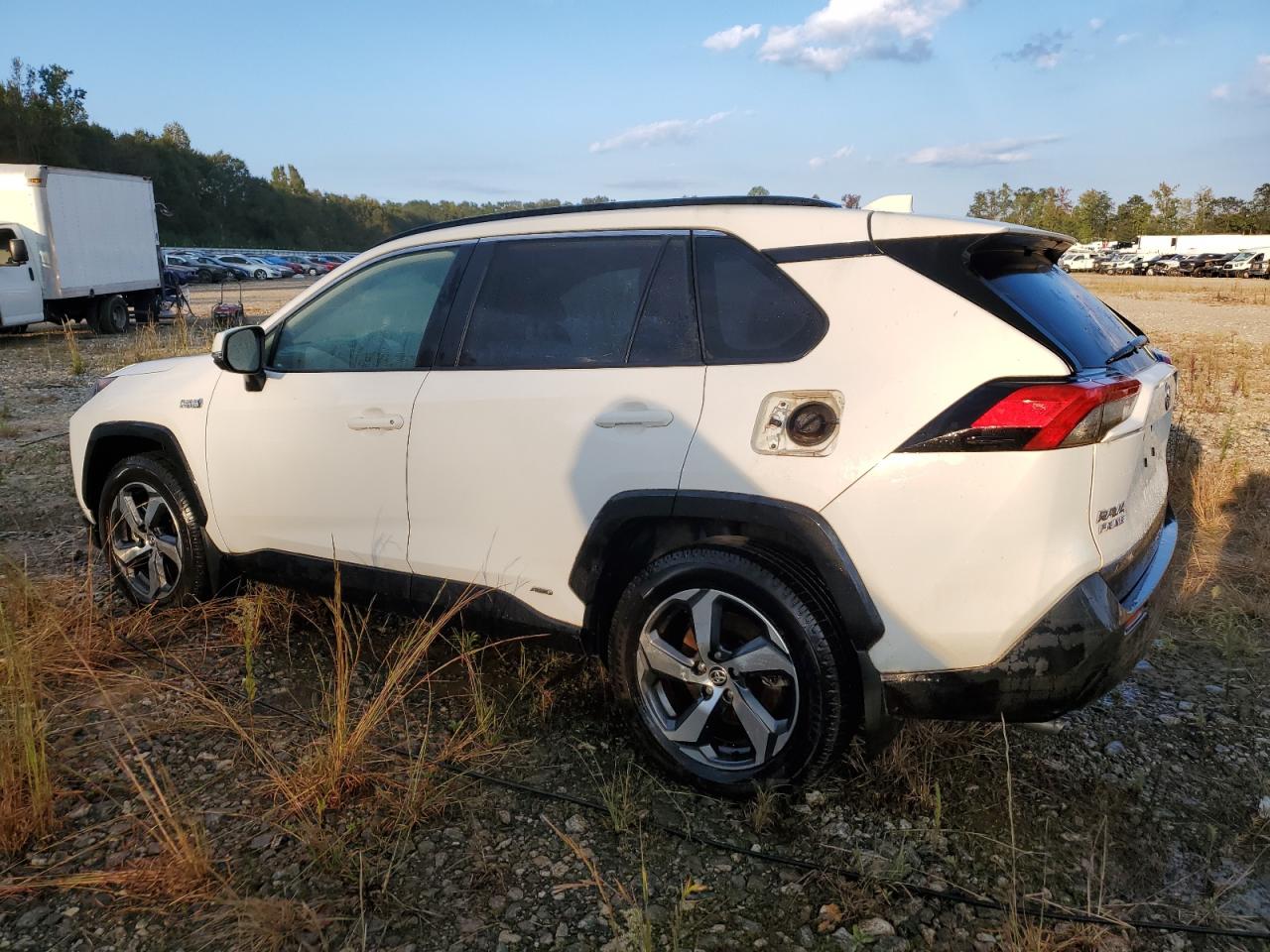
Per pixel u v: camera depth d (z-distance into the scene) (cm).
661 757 280
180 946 215
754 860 250
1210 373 1167
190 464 374
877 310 251
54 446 759
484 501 304
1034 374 231
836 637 250
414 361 326
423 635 340
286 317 363
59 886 231
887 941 221
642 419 272
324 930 221
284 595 402
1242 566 479
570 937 221
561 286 303
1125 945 221
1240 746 313
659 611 275
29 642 324
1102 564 238
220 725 307
